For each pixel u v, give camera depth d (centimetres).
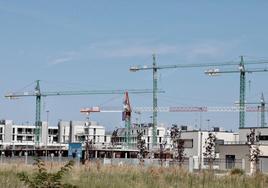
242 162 9350
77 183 3559
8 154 19525
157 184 3794
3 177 3469
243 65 19825
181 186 3700
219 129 18512
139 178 4309
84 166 5781
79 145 9644
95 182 3694
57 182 1480
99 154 18138
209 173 4797
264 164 9800
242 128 13250
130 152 18988
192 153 14162
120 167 5731
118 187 3484
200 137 13938
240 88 19788
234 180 4153
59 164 5834
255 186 3859
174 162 8638
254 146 9731
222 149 10944
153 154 12500
